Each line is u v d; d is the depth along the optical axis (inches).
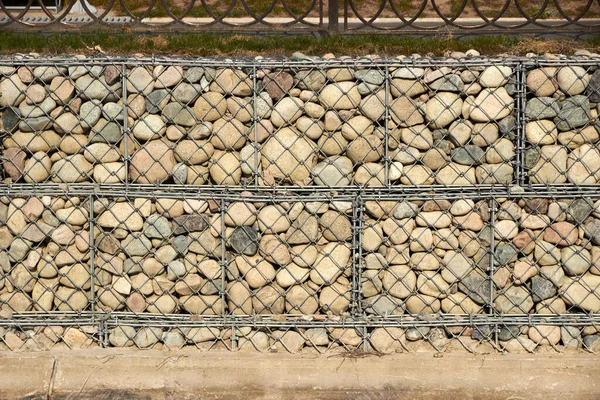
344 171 187.8
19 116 187.6
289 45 211.3
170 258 187.6
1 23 224.4
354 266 186.9
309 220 185.8
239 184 189.3
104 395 178.2
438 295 188.9
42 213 186.4
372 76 185.5
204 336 188.2
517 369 180.1
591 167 187.6
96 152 188.1
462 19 267.1
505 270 187.9
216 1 288.7
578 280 187.5
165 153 187.6
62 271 188.5
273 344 188.1
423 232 185.9
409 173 188.5
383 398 177.3
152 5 223.8
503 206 186.5
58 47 209.0
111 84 186.7
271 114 187.3
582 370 179.3
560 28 217.2
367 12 293.3
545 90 186.1
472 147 187.8
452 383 179.3
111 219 186.1
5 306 189.8
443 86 185.9
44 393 178.7
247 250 186.7
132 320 188.5
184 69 186.9
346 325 186.9
